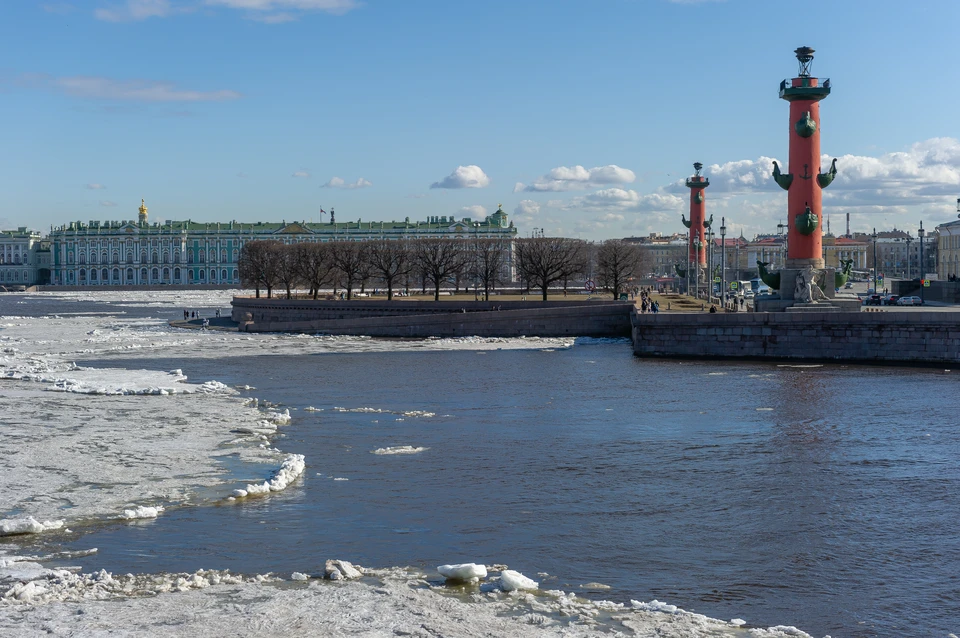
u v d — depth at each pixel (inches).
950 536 1336.1
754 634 1010.1
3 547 1282.0
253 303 5964.6
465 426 2113.7
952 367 3085.6
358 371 3166.8
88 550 1266.0
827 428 2066.9
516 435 2007.9
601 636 997.2
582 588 1152.8
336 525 1376.7
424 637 993.5
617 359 3442.4
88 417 2213.3
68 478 1622.8
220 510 1444.4
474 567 1162.0
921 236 5418.3
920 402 2389.3
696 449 1866.4
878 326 3228.3
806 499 1515.7
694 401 2442.2
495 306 5334.6
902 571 1208.2
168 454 1804.9
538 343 4128.9
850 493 1549.0
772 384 2726.4
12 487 1563.7
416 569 1207.6
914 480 1627.7
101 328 5541.3
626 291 7214.6
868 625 1055.6
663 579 1182.3
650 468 1713.8
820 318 3312.0
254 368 3297.2
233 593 1112.8
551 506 1473.9
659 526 1379.2
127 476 1636.3
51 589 1117.7
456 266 6766.7
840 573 1202.0
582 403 2427.4
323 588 1130.0
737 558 1253.1
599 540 1318.9
